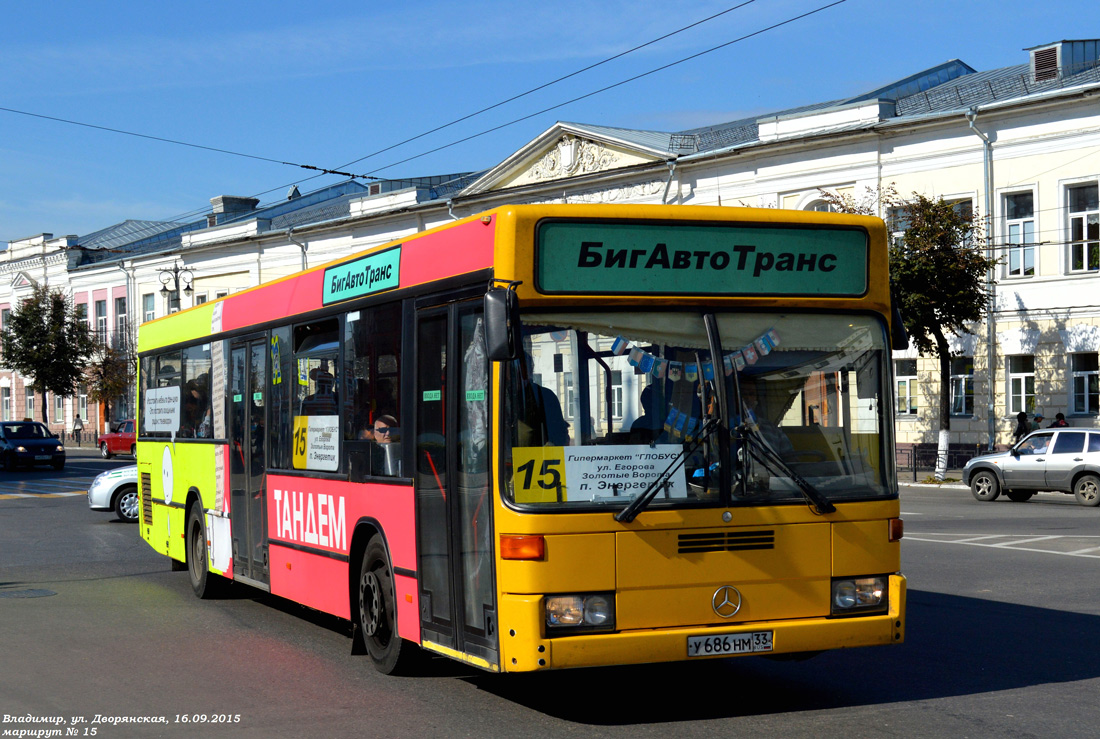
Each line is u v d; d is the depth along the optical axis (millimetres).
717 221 6961
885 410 7227
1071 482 25125
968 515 22547
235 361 11555
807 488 6836
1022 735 6586
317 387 9539
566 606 6426
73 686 8141
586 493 6543
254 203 69562
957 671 8398
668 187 41469
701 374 6820
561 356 6629
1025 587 12742
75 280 70625
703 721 6992
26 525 21891
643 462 6637
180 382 13422
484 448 6762
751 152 39219
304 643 9781
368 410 8547
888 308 7320
